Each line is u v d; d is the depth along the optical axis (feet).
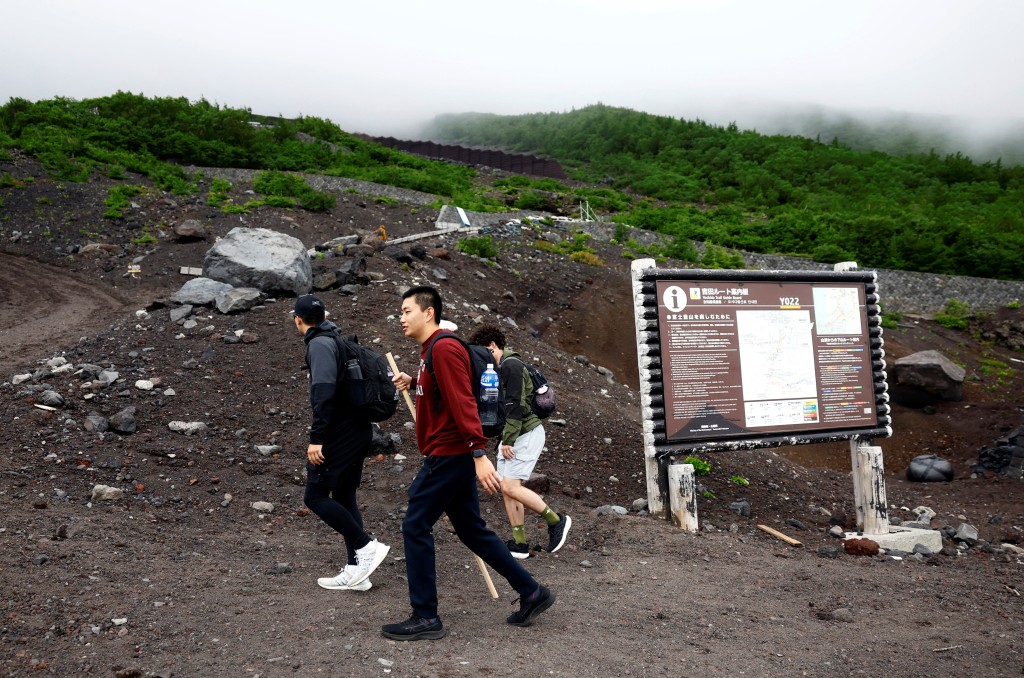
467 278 65.82
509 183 213.66
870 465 25.80
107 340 31.99
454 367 11.70
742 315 25.61
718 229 130.82
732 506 27.02
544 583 16.31
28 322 48.98
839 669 12.44
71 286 60.54
